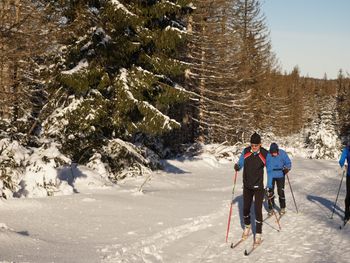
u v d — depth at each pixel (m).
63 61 13.42
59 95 13.62
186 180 15.68
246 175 7.36
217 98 30.17
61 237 6.57
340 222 9.06
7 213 7.82
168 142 24.67
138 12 13.89
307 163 29.45
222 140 34.78
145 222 7.96
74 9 12.59
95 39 13.17
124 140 15.31
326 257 6.24
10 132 11.83
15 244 5.80
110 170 14.24
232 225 8.52
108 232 7.10
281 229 8.31
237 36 30.69
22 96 12.45
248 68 33.31
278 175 10.02
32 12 9.09
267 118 39.41
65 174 12.10
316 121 48.00
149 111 13.70
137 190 11.68
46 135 13.10
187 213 9.06
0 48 9.12
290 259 6.15
